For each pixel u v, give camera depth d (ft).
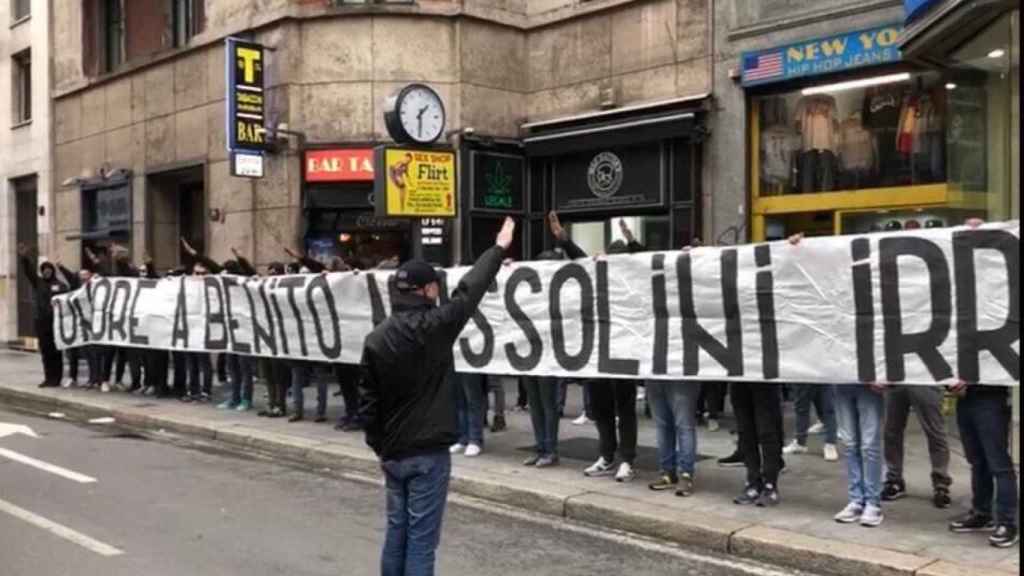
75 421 41.27
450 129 50.52
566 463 29.04
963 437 20.85
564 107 51.16
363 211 50.85
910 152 38.01
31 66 78.69
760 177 42.93
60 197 74.74
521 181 52.26
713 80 43.78
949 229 20.51
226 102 52.34
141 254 64.18
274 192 51.62
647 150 46.55
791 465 28.12
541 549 21.66
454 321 15.96
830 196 40.45
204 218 58.34
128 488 27.32
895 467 24.08
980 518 20.92
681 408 24.90
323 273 35.32
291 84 50.83
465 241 50.06
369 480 28.94
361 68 50.42
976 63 31.81
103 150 68.74
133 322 44.47
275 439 33.55
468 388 30.22
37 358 68.95
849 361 21.66
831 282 21.99
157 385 45.24
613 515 23.58
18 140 80.18
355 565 19.89
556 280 27.43
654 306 25.14
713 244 43.75
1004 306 19.58
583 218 50.37
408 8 50.26
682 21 45.24
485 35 51.62
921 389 23.03
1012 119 30.53
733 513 22.99
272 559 20.27
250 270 42.16
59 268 52.11
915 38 29.78
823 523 21.98
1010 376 19.45
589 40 49.85
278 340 37.22
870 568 19.16
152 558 20.21
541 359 27.76
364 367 15.72
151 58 62.34
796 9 40.60
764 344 23.11
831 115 40.45
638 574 19.77
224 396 45.42
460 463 29.09
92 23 70.49
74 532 22.27
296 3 50.83
